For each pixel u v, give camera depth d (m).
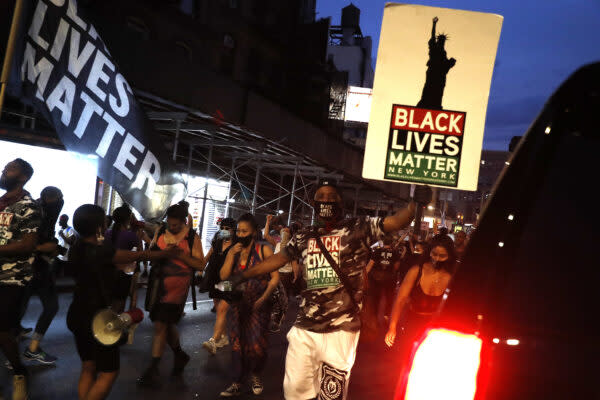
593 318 1.51
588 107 1.70
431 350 1.60
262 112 16.92
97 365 3.75
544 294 1.56
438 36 3.99
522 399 1.45
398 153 4.00
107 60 8.68
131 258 3.92
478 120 3.96
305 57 31.25
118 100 8.73
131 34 11.46
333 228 3.65
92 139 8.45
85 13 8.52
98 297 3.82
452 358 1.57
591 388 1.40
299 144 19.75
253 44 26.27
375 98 4.01
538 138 1.72
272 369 6.46
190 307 10.28
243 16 25.30
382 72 4.00
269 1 28.28
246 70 25.77
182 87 13.03
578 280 1.56
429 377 1.58
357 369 6.63
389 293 9.52
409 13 4.00
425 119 3.99
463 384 1.54
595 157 1.67
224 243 5.66
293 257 3.72
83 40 8.43
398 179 4.00
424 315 5.04
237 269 5.44
